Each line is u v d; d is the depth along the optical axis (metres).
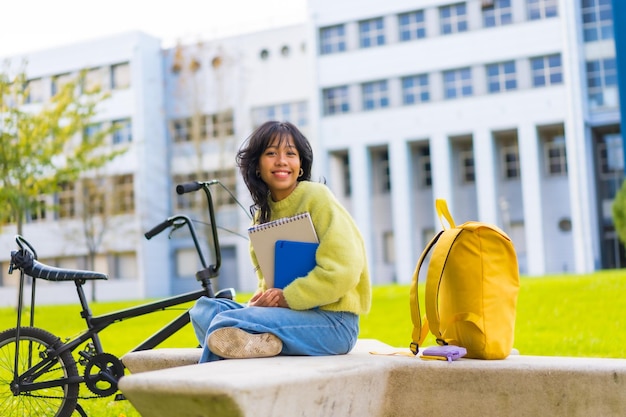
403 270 30.34
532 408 2.55
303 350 2.89
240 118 33.41
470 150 31.44
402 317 9.55
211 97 34.59
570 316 8.48
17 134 16.19
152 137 35.19
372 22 31.56
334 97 32.06
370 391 2.66
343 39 31.95
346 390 2.51
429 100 30.42
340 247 2.88
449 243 2.85
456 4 30.14
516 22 29.06
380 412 2.77
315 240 2.95
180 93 34.66
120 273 35.06
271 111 34.03
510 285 2.91
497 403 2.61
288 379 2.22
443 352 2.75
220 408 2.04
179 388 2.07
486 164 29.30
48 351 3.82
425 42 30.42
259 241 3.00
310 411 2.34
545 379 2.53
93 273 3.92
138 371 3.30
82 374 4.20
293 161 3.11
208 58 34.81
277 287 2.98
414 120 30.44
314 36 32.19
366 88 31.59
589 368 2.48
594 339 6.72
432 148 30.16
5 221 18.06
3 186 15.95
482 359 2.82
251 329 2.83
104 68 35.34
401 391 2.77
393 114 30.81
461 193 31.38
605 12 28.64
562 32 28.19
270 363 2.54
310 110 32.38
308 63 32.28
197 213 33.28
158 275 34.69
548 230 29.84
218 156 33.94
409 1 30.69
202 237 32.34
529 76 28.84
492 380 2.61
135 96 35.06
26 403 3.95
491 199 29.19
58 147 17.27
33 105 35.38
